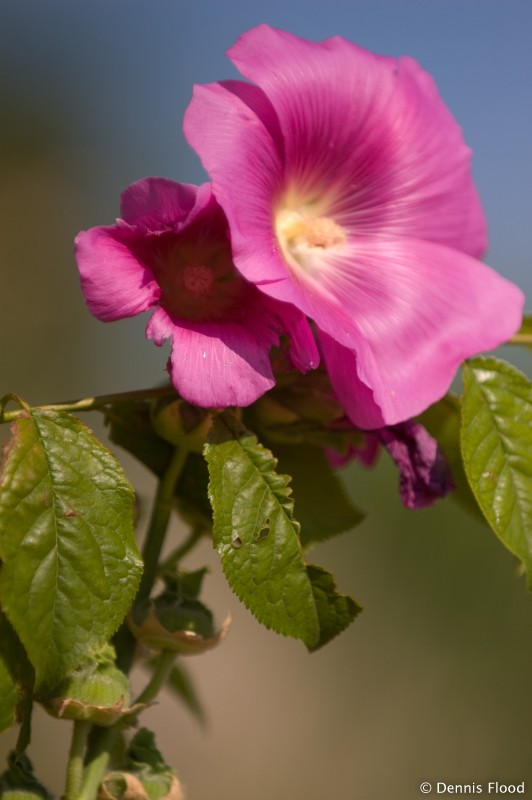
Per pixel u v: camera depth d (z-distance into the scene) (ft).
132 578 1.79
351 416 1.87
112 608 1.78
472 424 1.94
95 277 1.78
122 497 1.81
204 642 1.90
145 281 1.80
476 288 1.95
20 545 1.77
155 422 1.91
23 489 1.78
